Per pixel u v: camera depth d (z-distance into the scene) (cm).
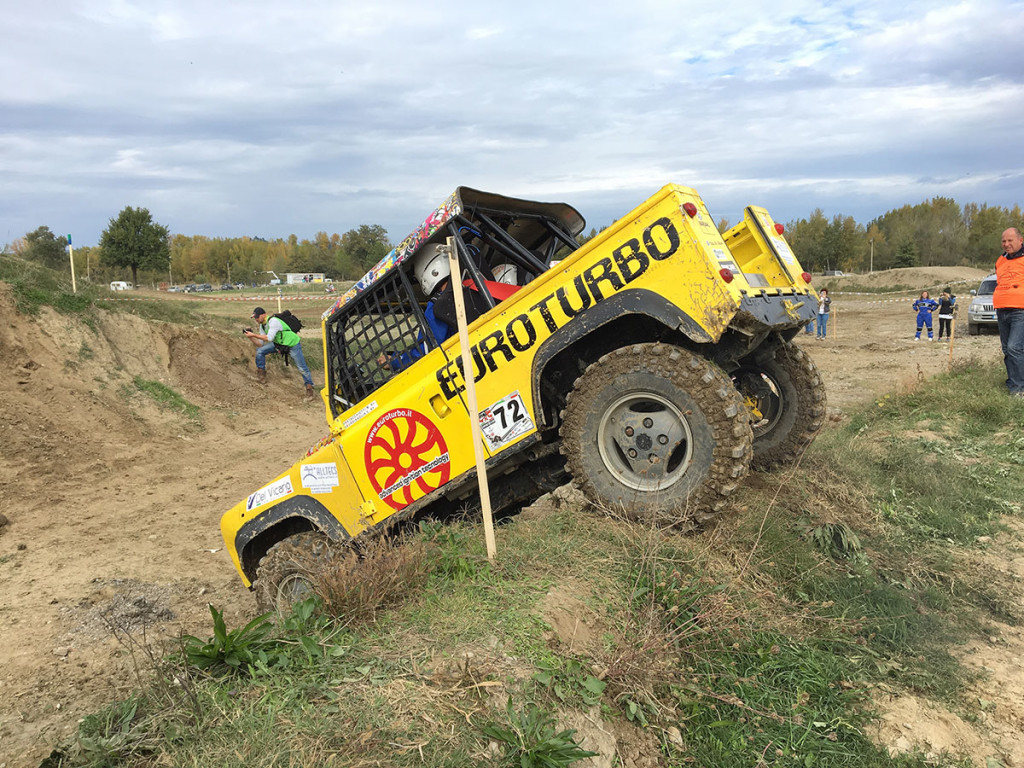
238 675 313
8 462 967
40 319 1244
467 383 407
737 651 366
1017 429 793
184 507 902
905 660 392
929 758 323
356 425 523
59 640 541
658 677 338
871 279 7312
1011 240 901
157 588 652
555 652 321
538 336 442
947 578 484
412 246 501
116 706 305
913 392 971
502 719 276
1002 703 361
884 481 623
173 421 1260
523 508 564
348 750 253
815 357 1978
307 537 545
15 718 425
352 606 363
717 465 398
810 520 488
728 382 402
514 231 597
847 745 327
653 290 408
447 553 411
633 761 297
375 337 536
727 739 321
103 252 5725
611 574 389
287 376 1686
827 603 414
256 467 1098
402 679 296
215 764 250
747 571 414
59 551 741
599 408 437
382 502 514
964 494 619
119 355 1327
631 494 429
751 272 503
